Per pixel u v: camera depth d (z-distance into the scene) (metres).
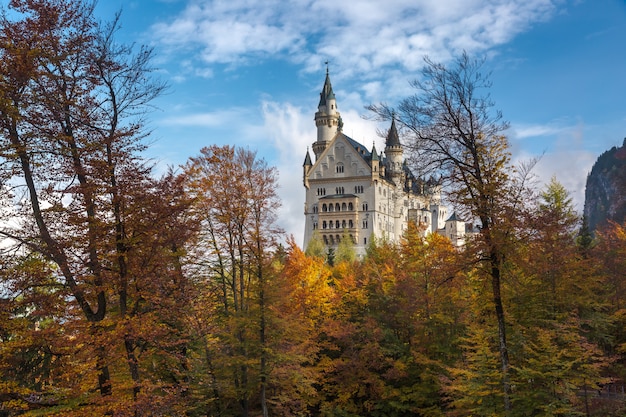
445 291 37.72
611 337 33.56
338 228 155.50
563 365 24.17
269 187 37.91
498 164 24.14
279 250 38.34
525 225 23.48
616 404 26.38
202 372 32.88
